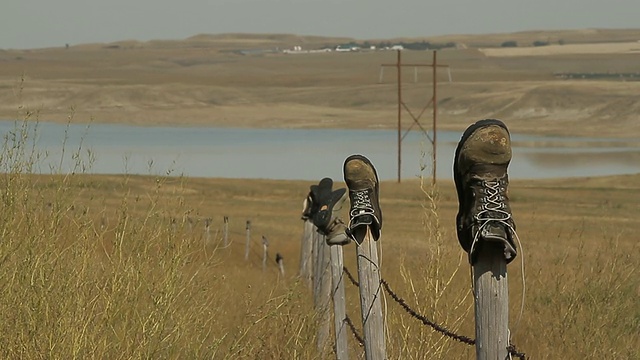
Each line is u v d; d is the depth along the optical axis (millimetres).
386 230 95062
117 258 15164
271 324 18266
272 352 17234
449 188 166125
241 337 16391
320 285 19844
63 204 15430
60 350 13633
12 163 15469
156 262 15125
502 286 8742
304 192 182875
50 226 14992
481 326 8773
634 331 23391
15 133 15867
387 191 167250
